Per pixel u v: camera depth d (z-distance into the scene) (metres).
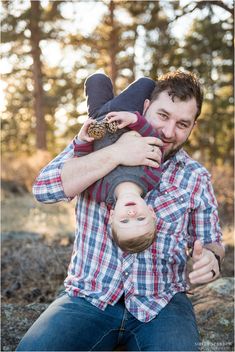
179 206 2.46
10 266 4.29
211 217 2.52
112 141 2.41
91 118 2.54
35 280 3.95
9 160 11.13
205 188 2.54
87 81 2.72
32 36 14.53
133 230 2.19
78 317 2.29
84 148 2.42
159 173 2.39
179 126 2.47
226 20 10.13
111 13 13.26
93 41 14.30
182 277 2.53
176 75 2.47
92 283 2.38
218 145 13.64
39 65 14.91
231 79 12.20
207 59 11.33
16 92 17.31
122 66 13.97
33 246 4.73
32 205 7.82
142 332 2.30
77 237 2.50
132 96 2.55
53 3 13.85
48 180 2.39
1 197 8.49
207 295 3.36
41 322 2.27
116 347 2.43
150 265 2.39
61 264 4.12
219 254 2.47
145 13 10.03
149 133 2.40
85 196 2.45
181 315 2.34
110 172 2.35
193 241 2.56
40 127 15.12
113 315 2.34
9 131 19.06
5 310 3.16
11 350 2.87
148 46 10.96
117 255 2.37
